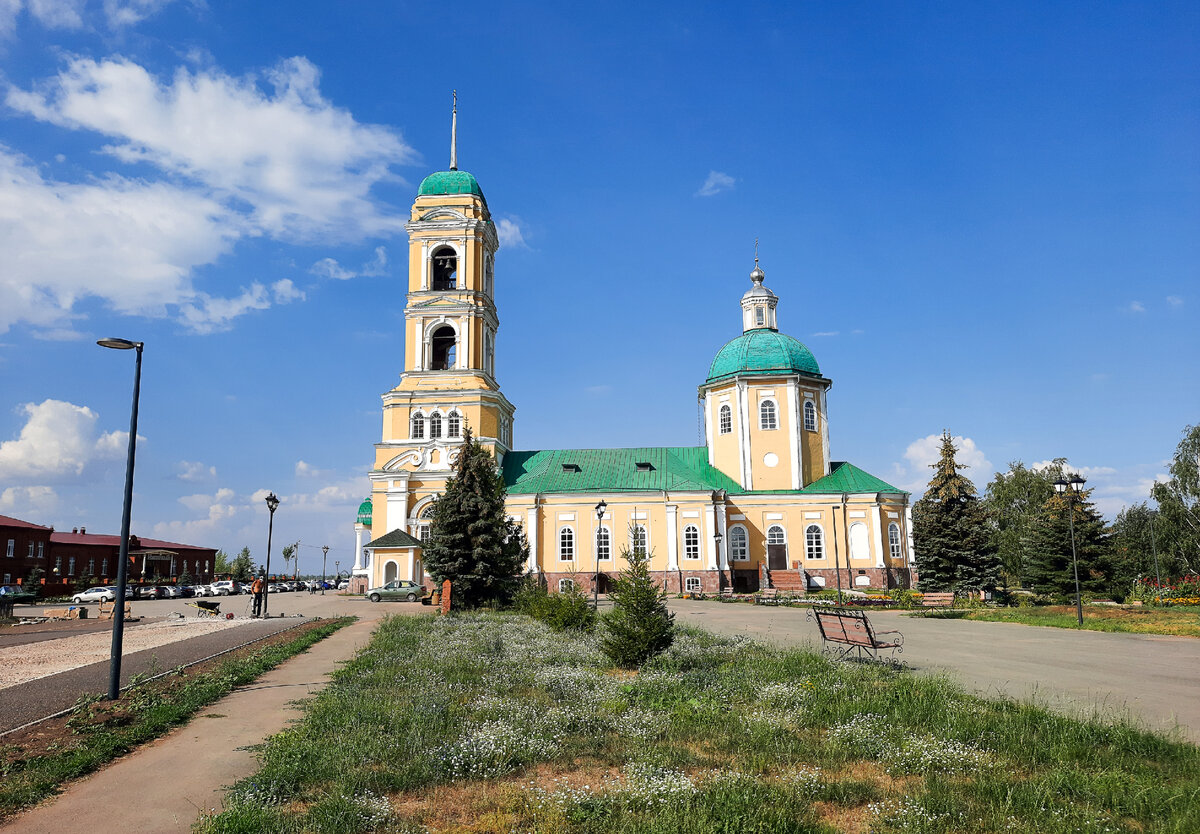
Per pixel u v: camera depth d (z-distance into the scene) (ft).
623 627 65.00
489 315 228.02
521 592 138.82
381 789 32.42
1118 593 159.22
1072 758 35.42
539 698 50.14
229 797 31.55
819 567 205.26
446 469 211.00
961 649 77.20
